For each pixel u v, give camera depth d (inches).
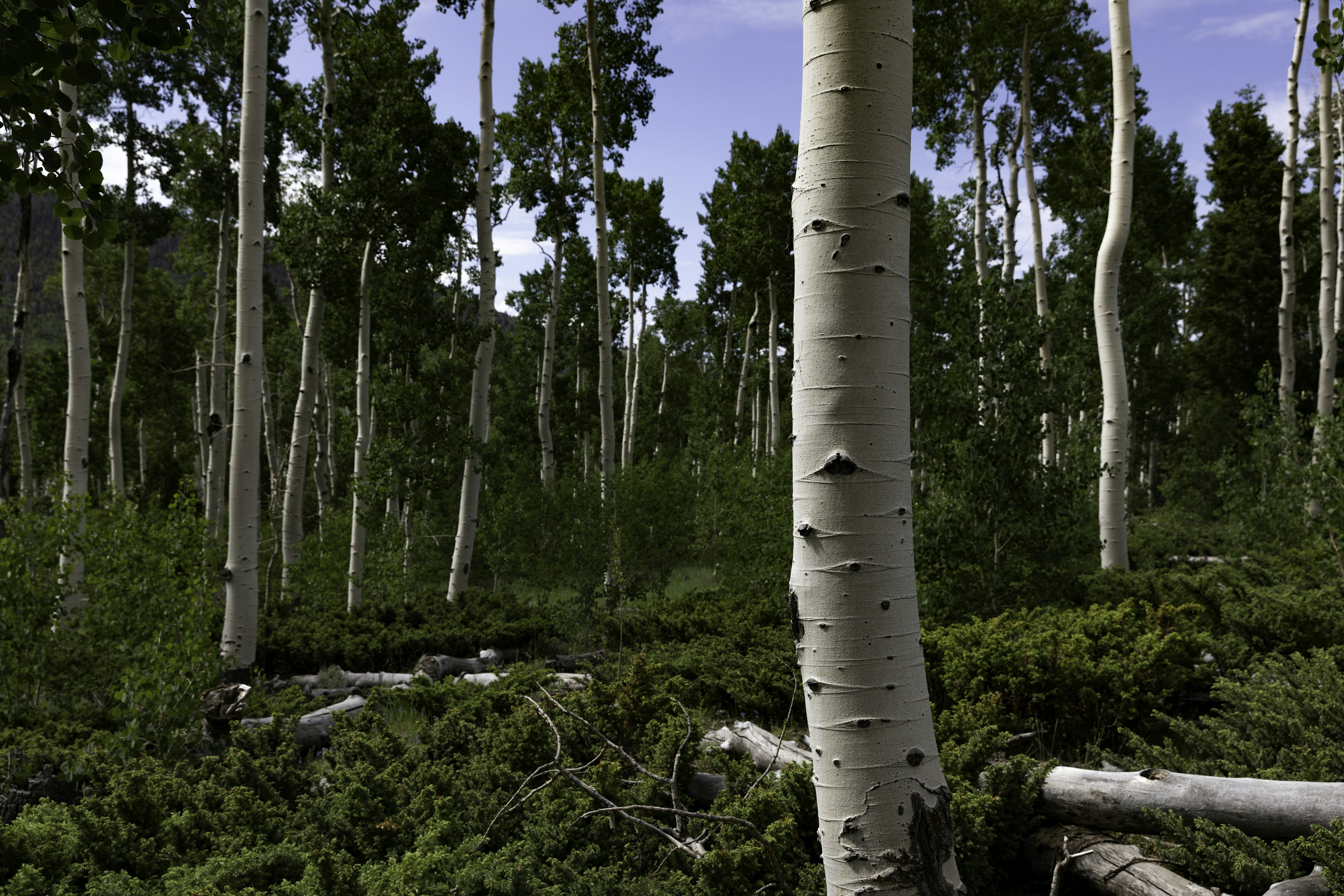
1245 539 471.8
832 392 79.0
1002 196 653.3
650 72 604.4
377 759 165.5
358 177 494.3
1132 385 1063.0
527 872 110.3
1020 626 237.1
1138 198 849.5
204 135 732.0
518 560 613.6
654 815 136.4
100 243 126.0
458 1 486.0
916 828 75.9
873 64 79.6
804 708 232.5
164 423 1472.7
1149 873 120.0
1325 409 511.5
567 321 1067.3
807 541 80.4
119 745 183.0
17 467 855.1
